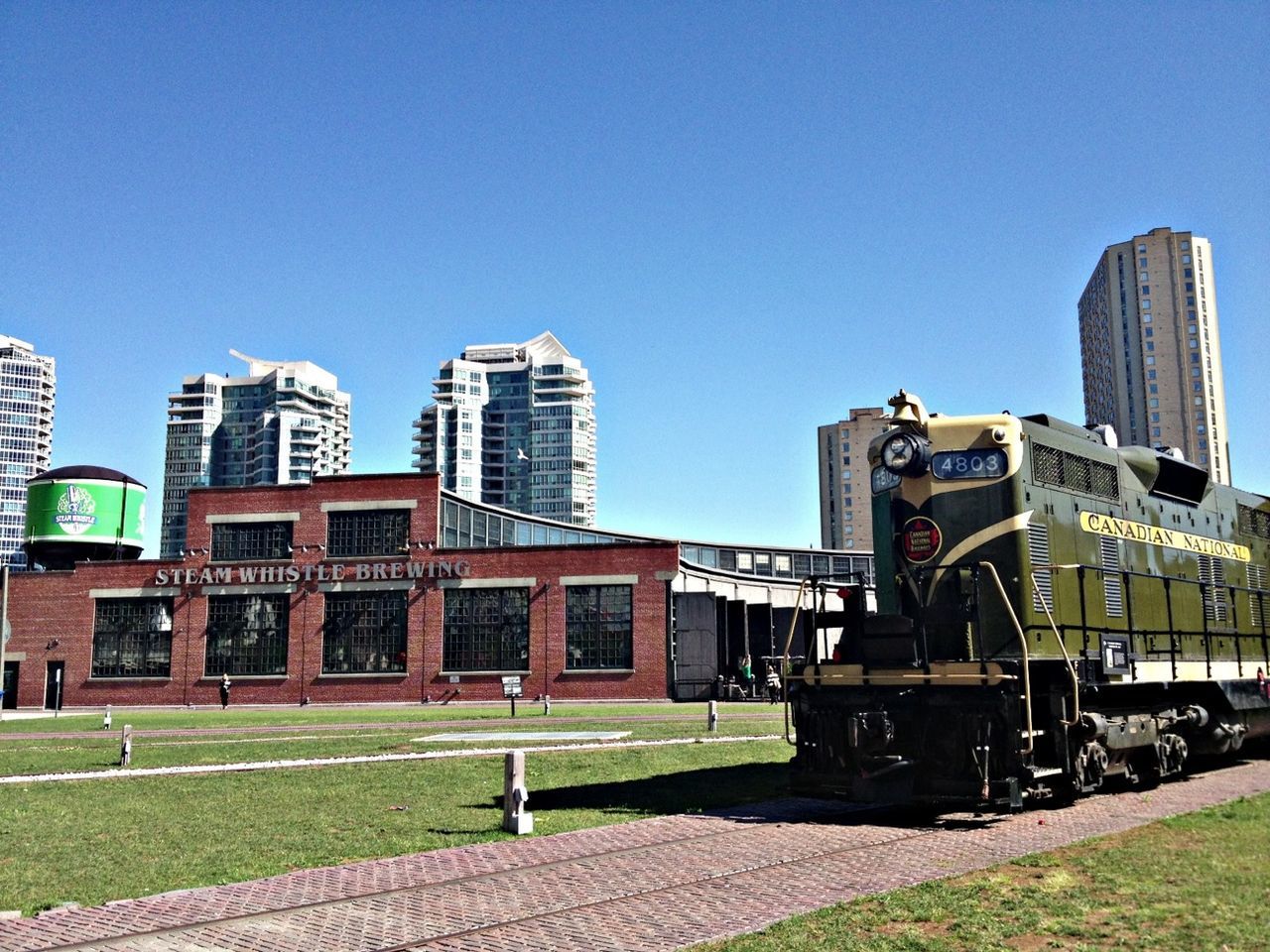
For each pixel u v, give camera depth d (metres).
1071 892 9.38
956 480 14.88
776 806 14.88
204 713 45.81
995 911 8.84
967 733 13.30
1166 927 8.31
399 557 51.75
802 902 9.30
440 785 18.16
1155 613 17.62
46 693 53.06
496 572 50.97
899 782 13.56
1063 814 13.53
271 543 53.03
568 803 15.74
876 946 7.96
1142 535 17.81
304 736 30.61
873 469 15.92
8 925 9.09
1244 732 19.22
